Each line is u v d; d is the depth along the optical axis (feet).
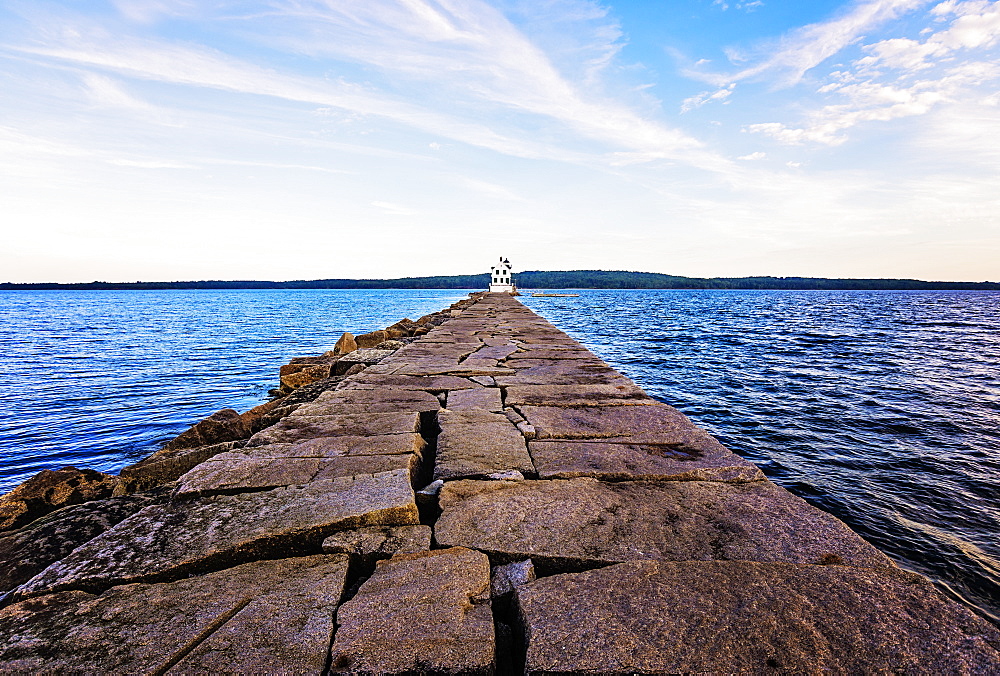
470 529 6.83
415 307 233.35
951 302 321.32
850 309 213.46
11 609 5.28
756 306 242.37
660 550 6.28
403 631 4.77
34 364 55.52
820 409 31.71
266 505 7.43
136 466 13.53
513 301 111.34
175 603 5.32
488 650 4.53
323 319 146.00
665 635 4.69
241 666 4.38
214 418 17.60
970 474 20.36
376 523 7.02
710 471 8.87
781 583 5.50
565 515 7.20
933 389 38.32
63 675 4.30
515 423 11.82
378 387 16.11
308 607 5.20
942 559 14.02
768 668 4.29
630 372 47.03
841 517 16.52
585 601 5.23
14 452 26.08
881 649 4.48
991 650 4.45
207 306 244.22
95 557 6.19
